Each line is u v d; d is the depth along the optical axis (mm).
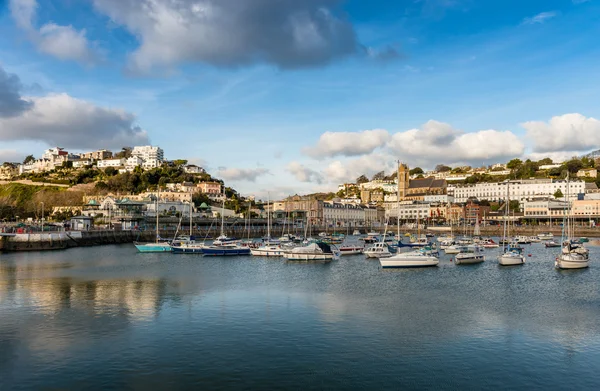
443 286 66312
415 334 41000
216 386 30156
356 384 30594
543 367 33469
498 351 36656
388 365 33719
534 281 71375
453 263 96875
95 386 29984
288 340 39125
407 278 74625
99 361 34219
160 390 29500
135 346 37500
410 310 50094
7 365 33438
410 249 128875
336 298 56656
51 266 89000
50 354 35625
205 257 110625
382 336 40344
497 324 44312
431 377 31703
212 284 67375
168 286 65125
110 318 46156
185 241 135500
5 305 51875
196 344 38031
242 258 108562
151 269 85438
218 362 34125
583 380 31312
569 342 38875
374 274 79688
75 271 81500
